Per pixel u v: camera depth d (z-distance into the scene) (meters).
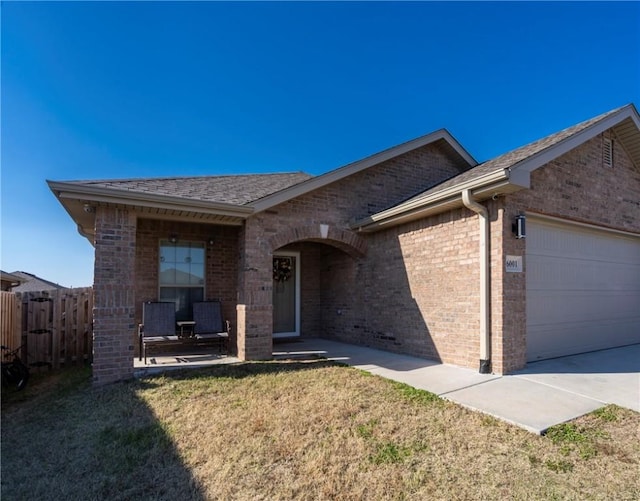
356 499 2.90
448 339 7.00
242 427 4.25
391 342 8.48
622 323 8.52
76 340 8.76
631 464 3.24
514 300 6.12
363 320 9.45
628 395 4.87
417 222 7.87
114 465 3.66
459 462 3.35
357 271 9.73
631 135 8.20
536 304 6.77
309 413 4.55
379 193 9.56
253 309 7.67
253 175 11.41
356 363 7.16
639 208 8.81
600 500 2.76
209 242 9.27
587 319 7.69
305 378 6.05
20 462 3.81
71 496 3.19
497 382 5.52
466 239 6.70
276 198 7.82
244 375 6.32
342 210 8.97
